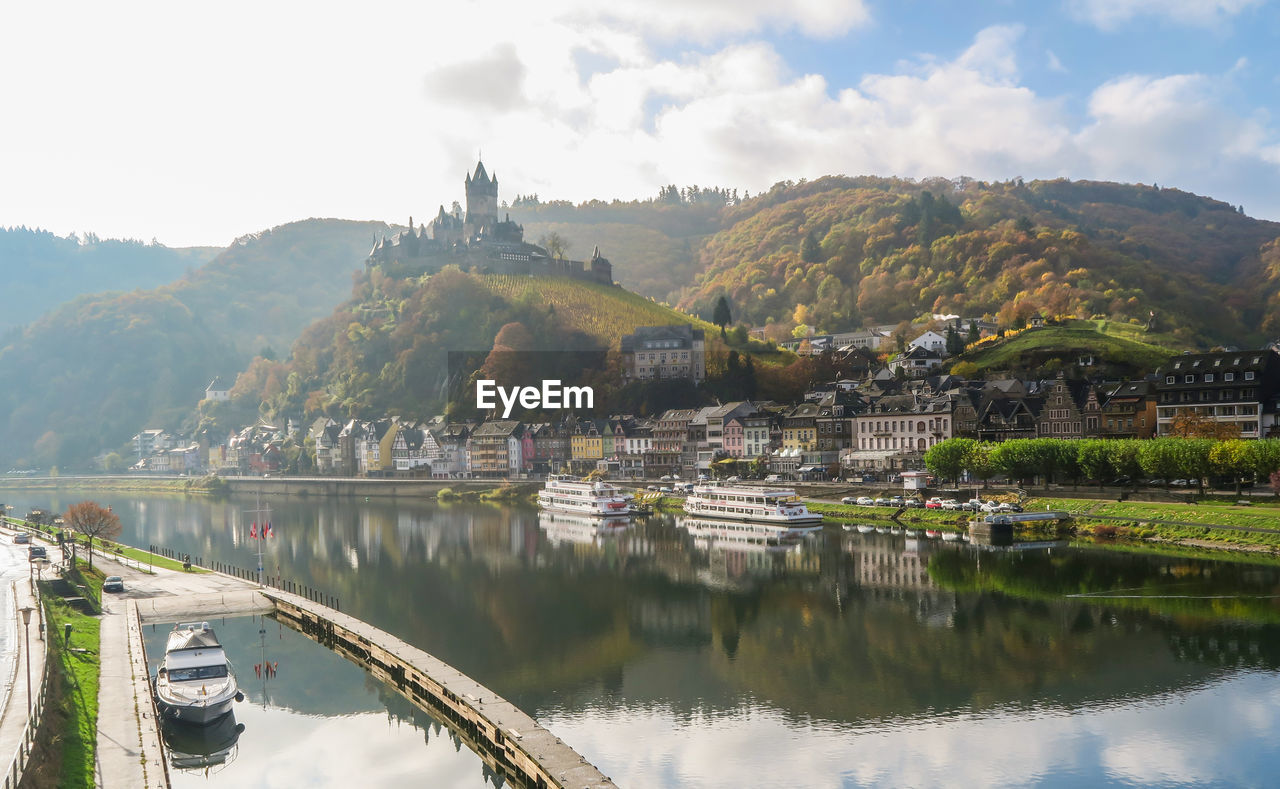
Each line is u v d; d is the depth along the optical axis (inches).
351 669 3688.5
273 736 2979.8
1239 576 4702.3
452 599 4896.7
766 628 4158.5
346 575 5639.8
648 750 2849.4
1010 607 4323.3
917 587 4820.4
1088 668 3437.5
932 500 7170.3
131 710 2613.2
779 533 6884.8
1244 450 5816.9
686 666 3646.7
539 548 6599.4
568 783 2187.5
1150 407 7603.4
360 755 2790.4
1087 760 2699.3
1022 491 6953.7
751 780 2635.3
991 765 2689.5
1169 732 2866.6
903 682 3373.5
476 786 2551.7
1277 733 2834.6
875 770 2677.2
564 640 4050.2
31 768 1979.6
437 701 3093.0
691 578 5305.1
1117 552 5477.4
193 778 2689.5
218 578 5177.2
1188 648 3609.7
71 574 4601.4
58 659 2950.3
